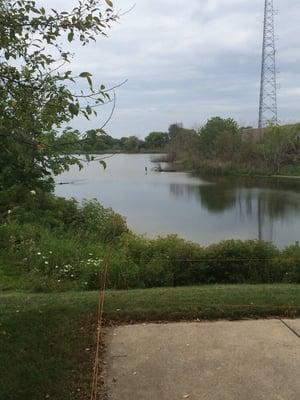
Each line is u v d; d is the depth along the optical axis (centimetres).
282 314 554
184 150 10338
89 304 574
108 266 866
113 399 372
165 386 390
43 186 351
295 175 6956
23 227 1124
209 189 4900
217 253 966
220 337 484
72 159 344
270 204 3653
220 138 8256
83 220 1508
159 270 897
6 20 349
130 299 593
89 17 365
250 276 949
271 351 450
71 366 419
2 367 415
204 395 376
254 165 7562
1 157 330
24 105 351
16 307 571
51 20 362
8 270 941
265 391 380
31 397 372
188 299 592
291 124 7912
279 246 1980
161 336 488
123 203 3553
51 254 971
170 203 3609
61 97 351
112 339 480
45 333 486
